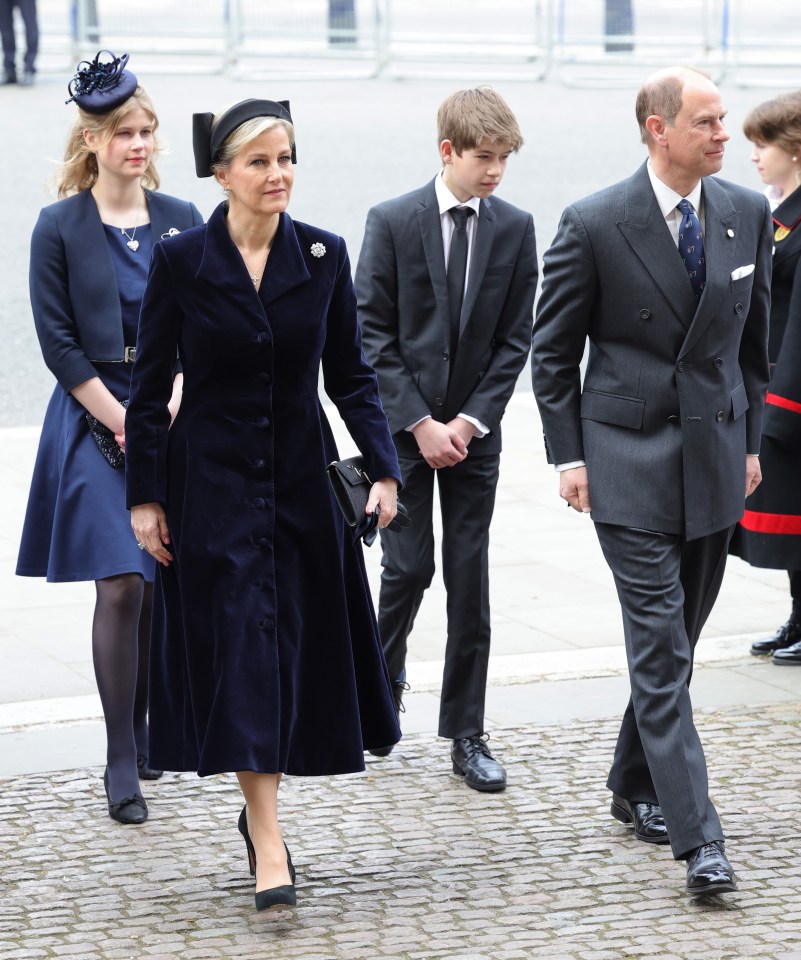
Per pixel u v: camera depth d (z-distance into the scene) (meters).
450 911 11.77
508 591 20.09
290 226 11.86
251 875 12.41
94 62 13.84
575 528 22.77
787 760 14.66
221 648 11.62
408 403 14.34
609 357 12.69
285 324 11.68
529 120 49.22
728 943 11.22
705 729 15.48
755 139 17.34
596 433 12.70
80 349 13.77
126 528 13.62
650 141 12.41
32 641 18.08
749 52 57.72
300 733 11.98
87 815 13.54
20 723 15.60
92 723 15.64
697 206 12.57
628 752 13.03
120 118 13.72
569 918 11.64
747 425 13.22
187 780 14.36
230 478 11.73
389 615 15.02
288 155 11.56
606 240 12.47
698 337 12.41
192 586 11.73
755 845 12.84
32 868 12.49
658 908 11.80
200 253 11.62
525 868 12.53
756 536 17.48
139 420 11.79
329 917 11.69
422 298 14.47
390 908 11.82
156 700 12.19
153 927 11.52
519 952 11.10
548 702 16.27
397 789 14.16
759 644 17.89
